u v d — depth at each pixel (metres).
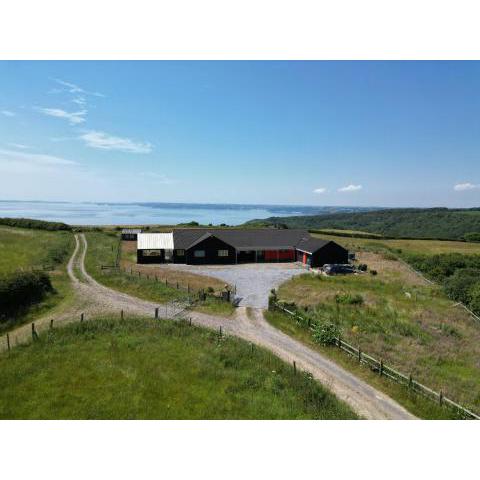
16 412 14.52
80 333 22.92
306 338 25.20
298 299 35.66
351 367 21.17
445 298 42.84
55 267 44.88
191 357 19.98
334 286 43.12
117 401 15.48
